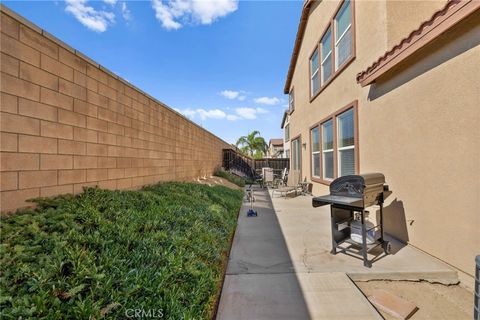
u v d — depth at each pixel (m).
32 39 2.37
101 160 3.42
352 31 5.23
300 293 2.38
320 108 7.51
